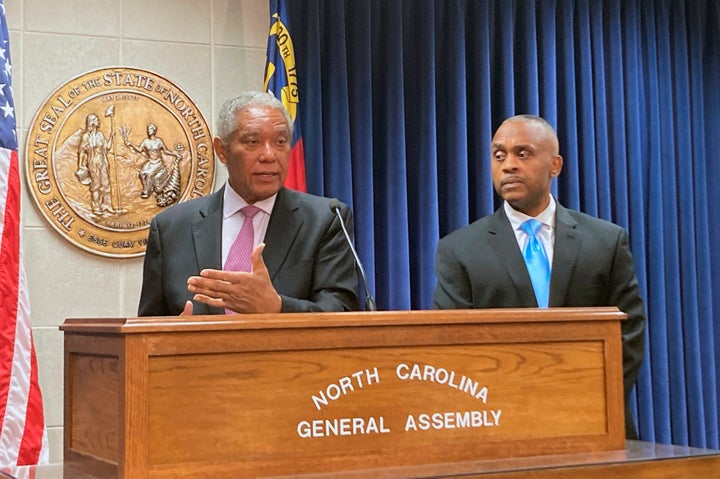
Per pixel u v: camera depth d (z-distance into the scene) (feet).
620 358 6.92
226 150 9.12
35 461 12.96
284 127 9.14
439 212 16.72
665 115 18.16
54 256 14.48
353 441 6.00
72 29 14.79
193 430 5.62
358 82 16.02
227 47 15.72
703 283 18.29
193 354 5.66
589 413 6.78
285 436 5.83
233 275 6.94
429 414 6.23
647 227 17.99
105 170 14.70
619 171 17.67
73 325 6.48
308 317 5.95
